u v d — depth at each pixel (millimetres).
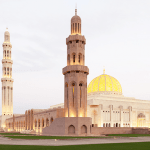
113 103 97875
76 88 68812
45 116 88688
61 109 77125
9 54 164625
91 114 93312
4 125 156375
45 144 36188
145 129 77000
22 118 122938
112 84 111188
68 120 65750
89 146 32312
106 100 96562
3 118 156750
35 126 102438
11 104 160375
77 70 69312
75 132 65000
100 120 90438
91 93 112312
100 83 111500
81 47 72250
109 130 76562
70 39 71750
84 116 68500
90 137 53781
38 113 98000
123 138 51844
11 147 31172
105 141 42812
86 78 72312
